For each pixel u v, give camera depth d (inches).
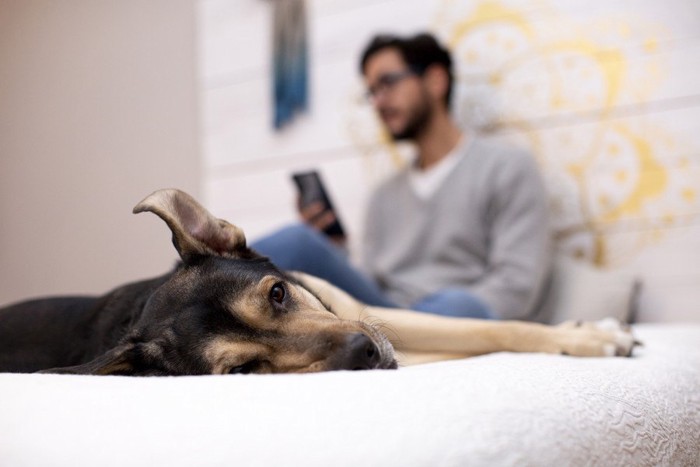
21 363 68.9
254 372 53.8
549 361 53.9
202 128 179.0
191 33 180.4
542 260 125.5
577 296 128.5
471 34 148.9
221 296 56.7
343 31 161.9
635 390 48.1
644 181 134.1
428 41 138.9
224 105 176.2
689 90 130.6
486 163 133.0
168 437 31.8
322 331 53.9
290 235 98.9
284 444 30.7
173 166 182.4
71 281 192.5
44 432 33.6
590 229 138.3
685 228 131.0
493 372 41.6
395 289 137.2
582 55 139.3
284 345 53.7
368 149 159.3
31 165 198.1
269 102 171.0
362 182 160.1
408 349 76.9
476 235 131.9
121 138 187.9
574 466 33.7
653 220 133.3
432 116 140.3
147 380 40.6
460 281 131.0
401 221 143.4
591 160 138.5
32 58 197.8
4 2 200.2
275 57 167.6
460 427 32.0
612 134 136.8
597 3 137.8
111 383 39.7
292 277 69.6
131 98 186.9
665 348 76.7
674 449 45.3
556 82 141.4
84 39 192.2
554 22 141.6
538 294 126.6
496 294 121.4
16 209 200.1
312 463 29.6
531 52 143.6
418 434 31.2
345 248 159.0
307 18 165.6
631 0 135.0
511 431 32.8
